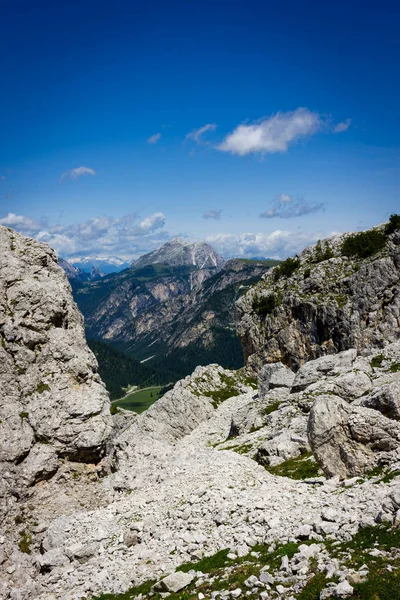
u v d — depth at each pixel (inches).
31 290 1509.6
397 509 774.5
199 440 2960.1
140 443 1910.7
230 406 3521.2
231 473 1316.4
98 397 1492.4
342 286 3919.8
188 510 1091.3
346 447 1171.9
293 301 4168.3
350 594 593.9
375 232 4178.2
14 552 1182.3
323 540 775.7
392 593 569.6
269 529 892.6
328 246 4549.7
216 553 874.8
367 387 1894.7
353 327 3649.1
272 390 2783.0
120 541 1079.6
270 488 1149.7
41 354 1471.5
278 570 724.0
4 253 1574.8
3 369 1405.0
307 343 4020.7
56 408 1411.2
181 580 781.9
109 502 1370.6
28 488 1315.2
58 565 1088.8
